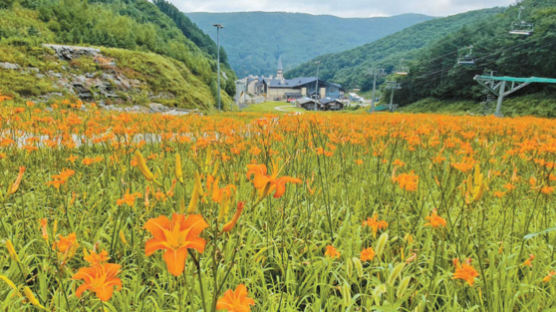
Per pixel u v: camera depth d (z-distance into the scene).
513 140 5.45
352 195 3.17
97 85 21.75
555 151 2.93
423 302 1.35
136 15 75.38
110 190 3.10
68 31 32.31
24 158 3.62
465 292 1.87
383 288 1.11
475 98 48.25
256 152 2.85
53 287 1.67
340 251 2.13
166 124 5.68
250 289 1.78
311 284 2.05
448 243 2.19
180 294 1.42
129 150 3.54
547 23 40.28
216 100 39.72
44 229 1.34
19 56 19.12
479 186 1.36
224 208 0.86
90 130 4.02
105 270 0.91
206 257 1.89
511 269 1.87
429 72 58.91
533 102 38.00
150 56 29.39
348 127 6.31
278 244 2.31
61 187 2.63
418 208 2.78
